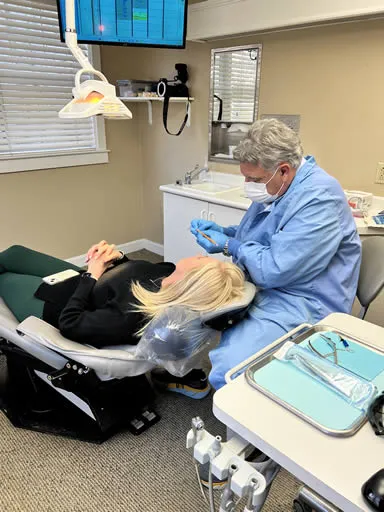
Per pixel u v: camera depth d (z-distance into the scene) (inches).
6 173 108.0
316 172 52.3
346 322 41.7
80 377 51.7
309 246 48.3
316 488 23.8
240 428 27.5
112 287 55.9
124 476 54.9
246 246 54.5
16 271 74.0
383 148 83.1
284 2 82.9
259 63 98.0
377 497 21.1
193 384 68.6
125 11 76.5
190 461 57.4
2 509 50.1
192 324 46.4
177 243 113.6
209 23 98.2
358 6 72.9
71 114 45.4
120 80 117.1
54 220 121.9
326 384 30.9
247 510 26.8
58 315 60.9
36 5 102.0
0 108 104.3
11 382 69.7
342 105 86.7
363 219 78.3
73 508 50.4
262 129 50.3
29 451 58.8
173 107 122.3
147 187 140.9
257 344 48.3
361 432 26.7
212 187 113.9
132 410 63.6
